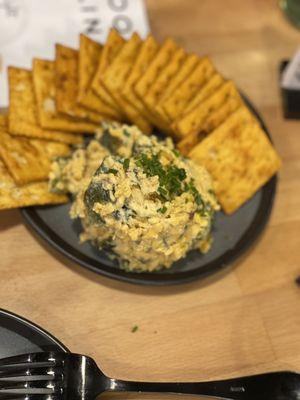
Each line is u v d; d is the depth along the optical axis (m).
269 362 0.27
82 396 0.22
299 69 0.34
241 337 0.27
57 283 0.27
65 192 0.28
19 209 0.27
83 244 0.27
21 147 0.27
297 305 0.29
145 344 0.26
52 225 0.27
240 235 0.29
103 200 0.24
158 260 0.26
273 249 0.30
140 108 0.30
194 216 0.25
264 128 0.32
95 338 0.26
